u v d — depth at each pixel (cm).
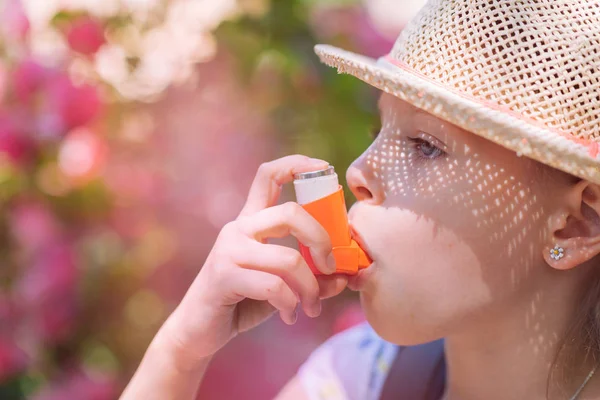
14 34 96
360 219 67
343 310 105
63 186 96
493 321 67
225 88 102
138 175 99
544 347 68
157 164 101
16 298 94
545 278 67
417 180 66
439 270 65
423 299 66
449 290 66
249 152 103
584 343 68
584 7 65
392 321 67
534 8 64
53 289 93
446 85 64
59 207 96
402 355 78
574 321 68
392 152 67
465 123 61
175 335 70
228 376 102
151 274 99
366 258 67
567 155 61
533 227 65
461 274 65
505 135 61
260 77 102
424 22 66
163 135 101
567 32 64
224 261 67
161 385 70
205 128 102
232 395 101
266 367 102
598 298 68
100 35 97
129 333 99
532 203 65
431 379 77
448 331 67
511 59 63
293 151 104
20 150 93
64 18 98
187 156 102
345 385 80
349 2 105
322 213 66
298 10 102
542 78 63
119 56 101
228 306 68
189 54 102
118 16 100
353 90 103
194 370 71
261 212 67
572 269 68
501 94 63
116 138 100
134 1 101
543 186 65
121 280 98
